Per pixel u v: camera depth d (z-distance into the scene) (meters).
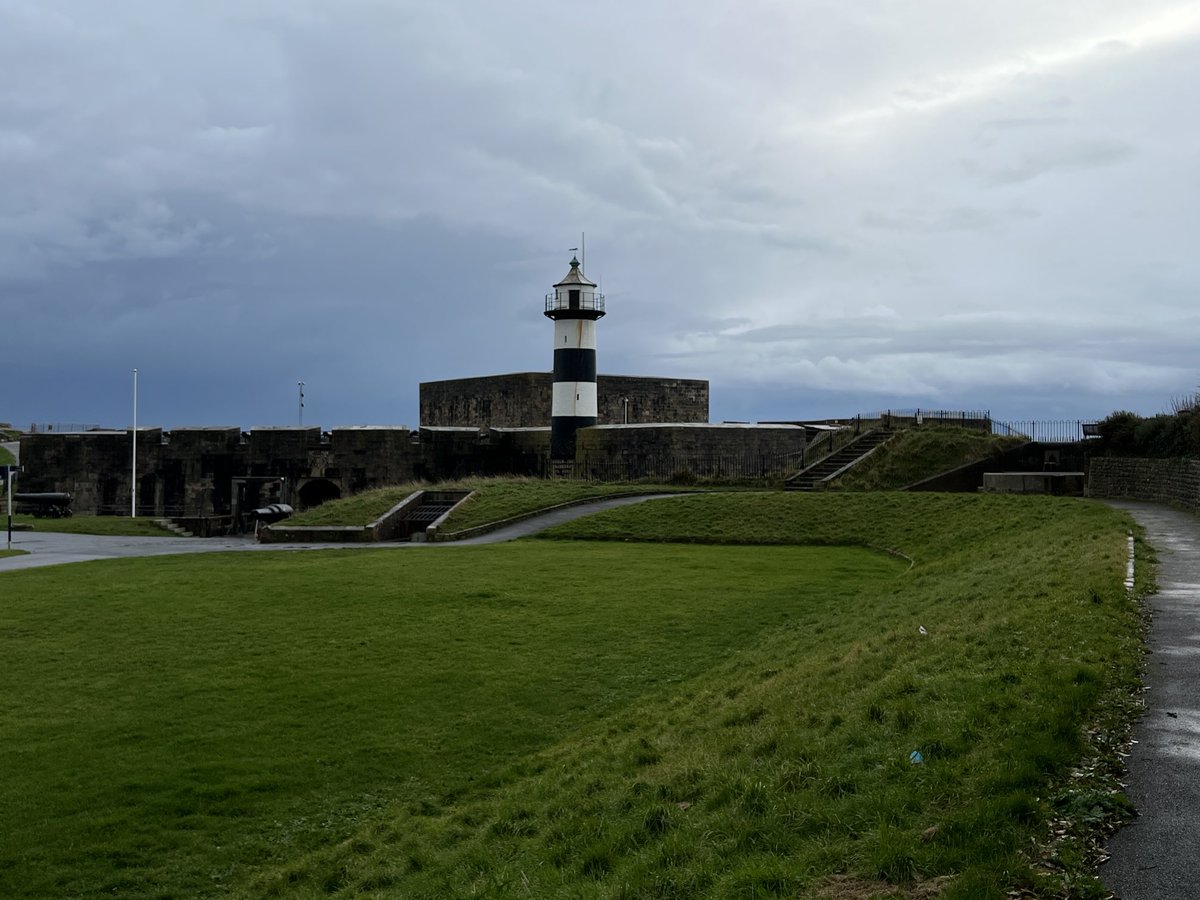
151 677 18.03
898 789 8.30
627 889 7.77
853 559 30.78
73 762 14.05
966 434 49.31
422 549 34.34
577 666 18.64
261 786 13.37
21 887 10.81
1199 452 34.91
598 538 37.03
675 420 74.62
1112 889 6.68
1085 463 44.34
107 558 33.88
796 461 54.47
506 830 10.72
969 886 6.59
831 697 12.22
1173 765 8.48
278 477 60.28
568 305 59.12
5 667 18.67
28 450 63.44
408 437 59.91
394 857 11.00
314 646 20.09
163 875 11.13
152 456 62.00
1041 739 8.67
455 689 17.34
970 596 17.86
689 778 10.32
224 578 27.73
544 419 71.44
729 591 25.14
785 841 7.99
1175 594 15.52
